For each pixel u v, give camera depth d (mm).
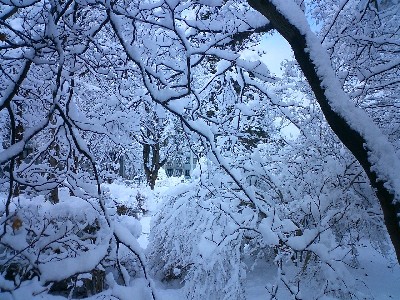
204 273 6734
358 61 5953
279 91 7207
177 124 8609
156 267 8031
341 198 6523
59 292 5953
